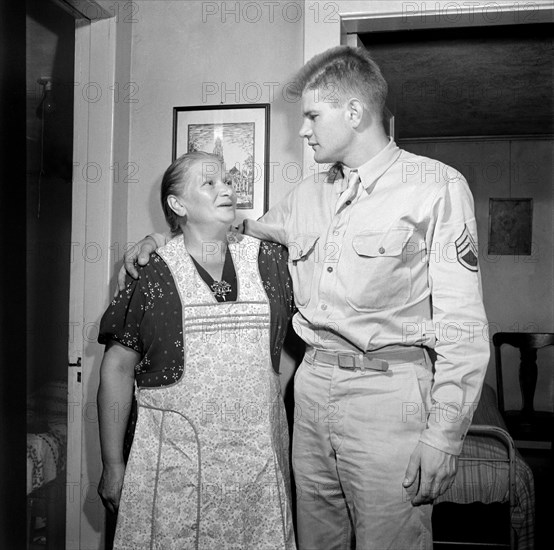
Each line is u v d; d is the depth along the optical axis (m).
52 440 2.26
